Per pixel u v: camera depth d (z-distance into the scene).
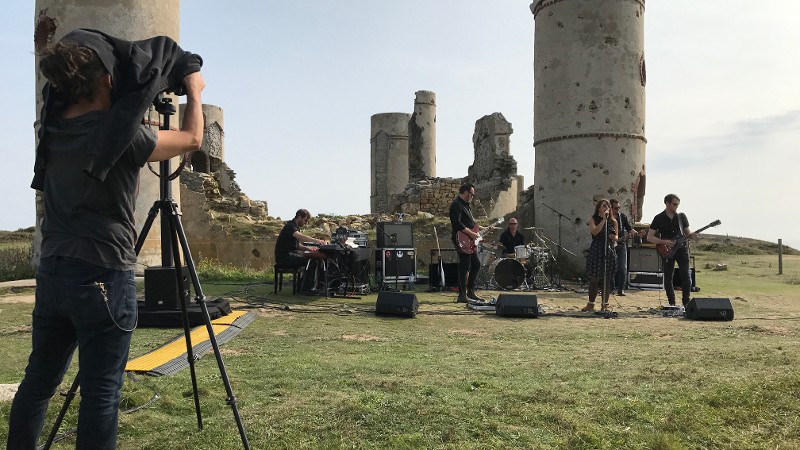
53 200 1.89
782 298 9.80
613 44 13.38
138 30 10.82
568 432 2.76
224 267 14.07
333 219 18.64
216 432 2.76
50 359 2.04
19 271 11.09
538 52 14.23
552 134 13.71
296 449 2.56
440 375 3.92
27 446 2.05
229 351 4.86
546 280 11.93
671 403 3.17
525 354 4.85
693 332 6.23
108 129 1.78
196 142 2.05
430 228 16.28
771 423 2.83
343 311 7.65
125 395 3.25
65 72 1.78
